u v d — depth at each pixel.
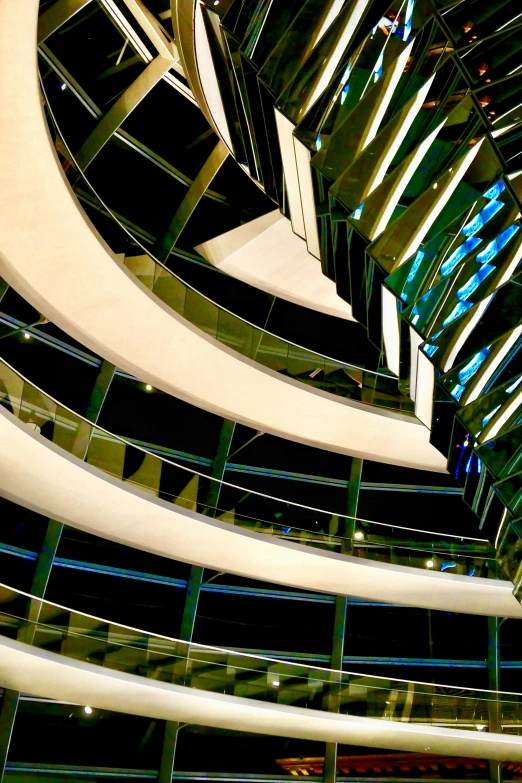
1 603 12.37
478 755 18.06
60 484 14.16
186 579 18.75
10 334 16.34
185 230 18.61
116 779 16.58
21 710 16.00
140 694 14.38
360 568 18.27
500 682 21.33
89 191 12.99
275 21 5.39
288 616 20.03
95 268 13.23
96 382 17.44
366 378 19.12
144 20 13.58
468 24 4.30
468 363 4.47
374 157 4.78
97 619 13.70
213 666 15.16
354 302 5.14
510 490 4.44
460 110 4.36
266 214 17.33
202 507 16.22
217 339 16.36
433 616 21.52
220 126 11.87
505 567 4.79
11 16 7.70
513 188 4.14
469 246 4.38
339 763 19.34
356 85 4.91
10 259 13.10
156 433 19.00
